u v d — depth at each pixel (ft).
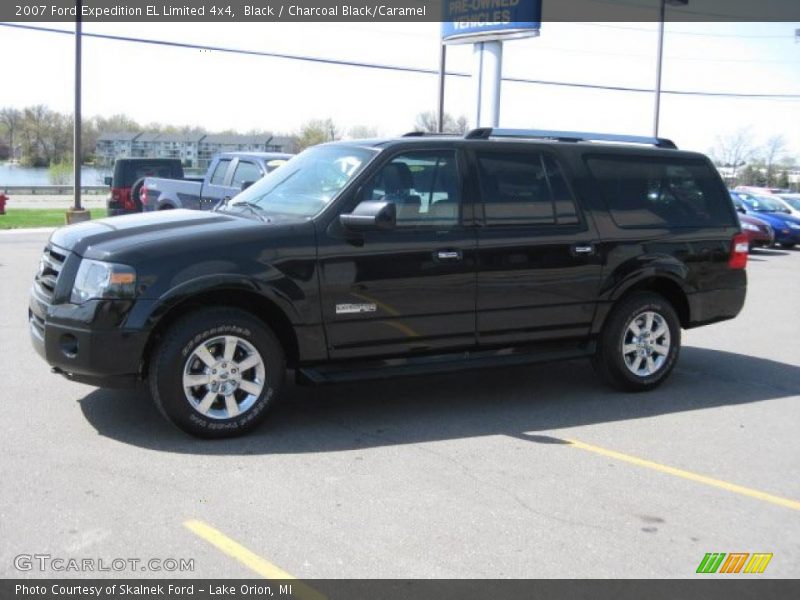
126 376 17.34
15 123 232.32
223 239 17.95
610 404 22.53
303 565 12.70
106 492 15.12
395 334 19.74
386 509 14.87
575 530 14.33
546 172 21.93
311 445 18.20
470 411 21.42
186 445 17.80
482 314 20.74
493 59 71.67
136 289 17.08
